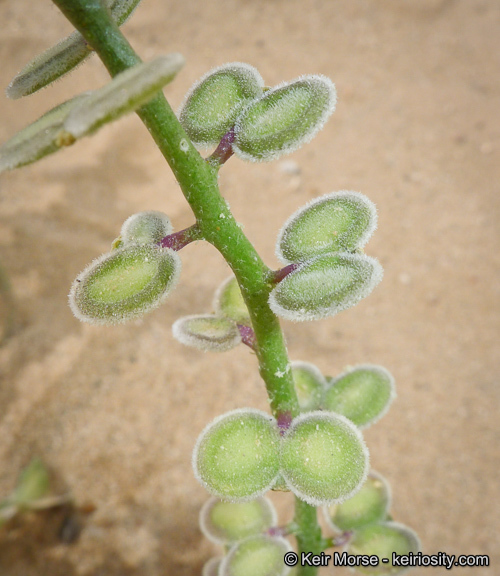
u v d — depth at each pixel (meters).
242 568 0.07
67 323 0.14
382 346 0.13
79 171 0.16
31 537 0.11
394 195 0.15
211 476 0.06
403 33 0.19
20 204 0.16
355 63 0.19
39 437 0.12
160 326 0.14
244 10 0.20
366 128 0.17
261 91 0.06
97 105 0.05
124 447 0.12
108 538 0.11
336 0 0.21
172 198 0.16
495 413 0.12
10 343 0.13
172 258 0.06
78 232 0.15
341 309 0.06
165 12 0.20
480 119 0.17
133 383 0.13
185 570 0.11
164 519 0.11
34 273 0.14
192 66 0.19
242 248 0.06
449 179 0.16
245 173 0.16
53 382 0.13
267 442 0.06
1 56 0.19
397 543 0.08
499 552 0.11
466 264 0.14
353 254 0.06
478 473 0.12
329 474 0.06
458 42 0.19
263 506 0.08
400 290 0.14
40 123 0.05
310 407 0.07
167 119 0.05
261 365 0.06
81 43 0.05
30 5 0.21
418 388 0.12
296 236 0.06
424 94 0.18
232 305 0.07
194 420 0.12
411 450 0.12
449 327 0.13
